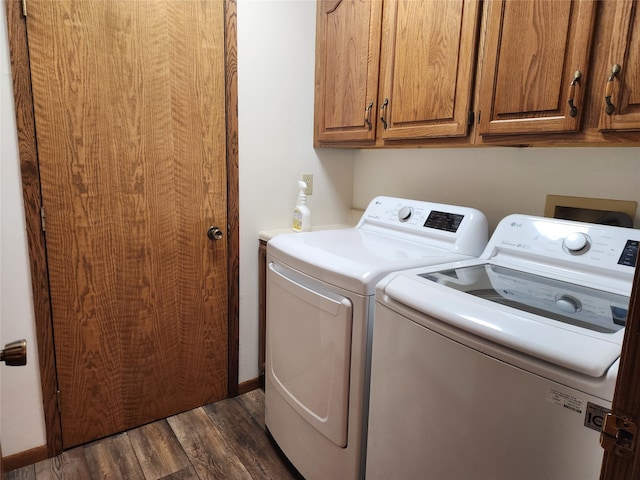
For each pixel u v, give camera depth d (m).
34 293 1.52
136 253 1.71
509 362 0.80
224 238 1.95
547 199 1.51
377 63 1.71
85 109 1.52
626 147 1.30
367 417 1.25
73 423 1.68
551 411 0.74
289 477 1.59
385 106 1.69
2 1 1.33
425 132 1.53
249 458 1.69
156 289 1.79
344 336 1.24
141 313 1.76
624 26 0.98
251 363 2.16
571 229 1.22
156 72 1.64
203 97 1.77
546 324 0.81
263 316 2.11
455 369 0.91
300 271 1.42
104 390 1.73
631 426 0.42
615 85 1.01
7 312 1.48
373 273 1.19
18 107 1.39
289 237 1.64
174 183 1.76
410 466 1.06
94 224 1.60
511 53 1.23
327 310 1.29
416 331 1.00
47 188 1.49
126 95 1.59
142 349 1.79
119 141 1.60
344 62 1.90
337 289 1.25
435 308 0.94
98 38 1.50
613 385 0.66
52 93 1.45
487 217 1.72
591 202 1.39
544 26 1.14
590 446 0.70
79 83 1.49
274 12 1.92
